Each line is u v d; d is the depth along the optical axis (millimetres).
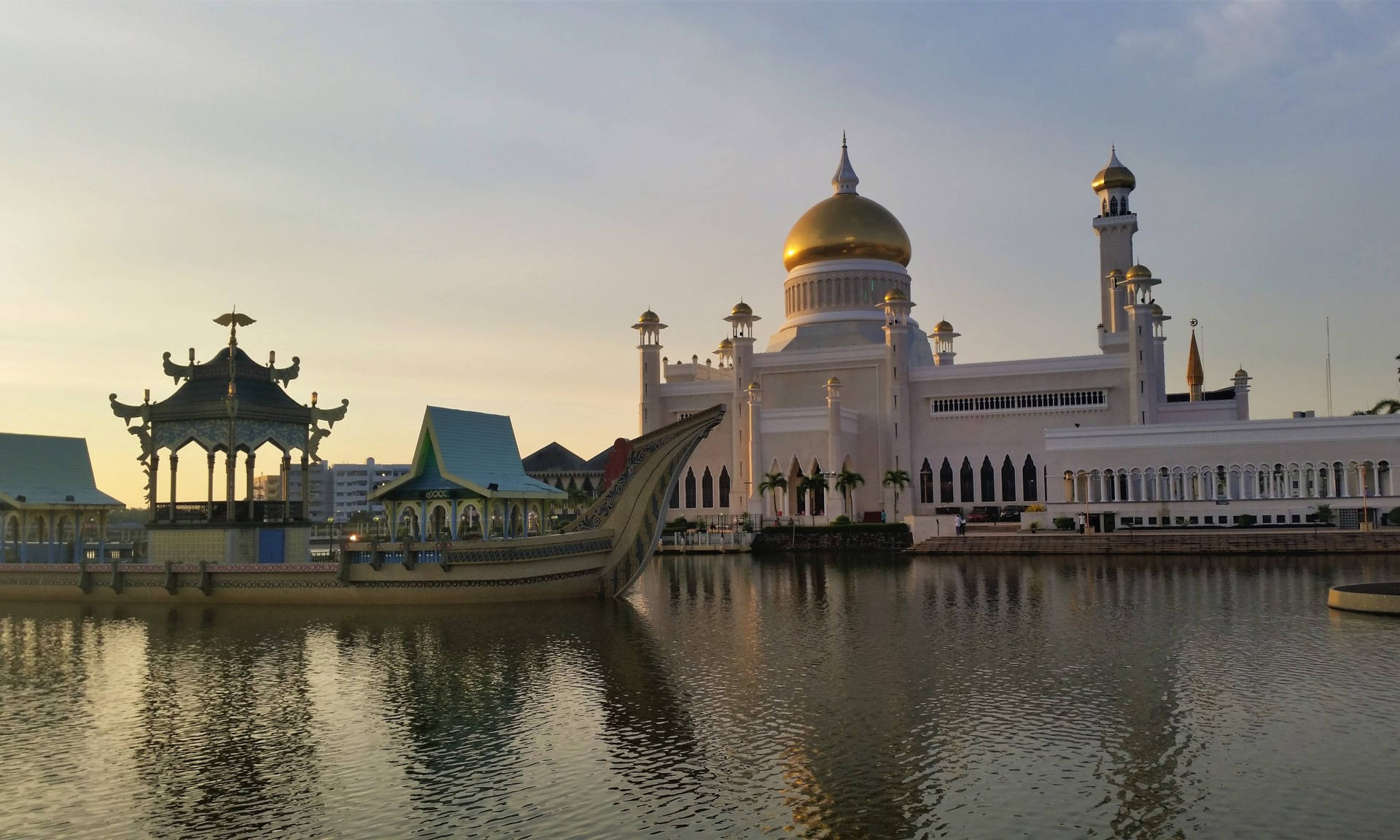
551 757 23328
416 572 48938
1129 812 19250
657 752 23562
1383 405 100812
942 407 109562
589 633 40812
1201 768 21672
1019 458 106375
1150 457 89250
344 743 24766
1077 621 41969
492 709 27859
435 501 54344
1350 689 28391
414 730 25844
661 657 35188
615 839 18516
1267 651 34188
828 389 106812
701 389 117812
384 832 19047
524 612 46906
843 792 20625
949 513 102750
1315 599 47594
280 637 40344
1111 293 113375
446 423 54031
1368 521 81188
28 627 44125
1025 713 26297
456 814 19891
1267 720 25234
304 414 57844
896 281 121312
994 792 20438
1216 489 87812
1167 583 56219
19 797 21219
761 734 24828
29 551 63844
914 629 40719
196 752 24219
